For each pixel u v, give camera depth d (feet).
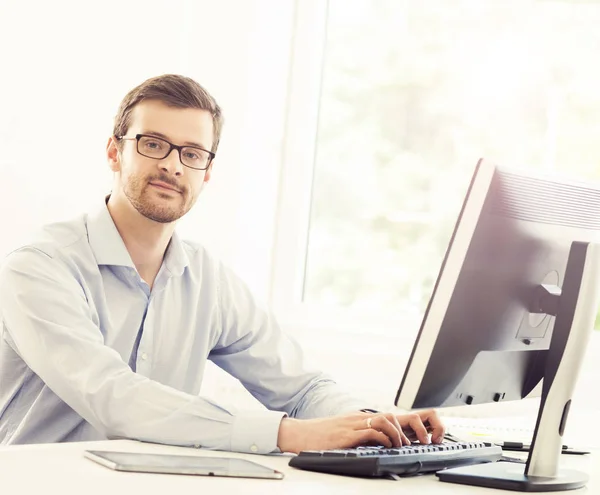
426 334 3.80
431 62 9.49
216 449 4.33
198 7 8.84
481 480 3.84
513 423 6.54
